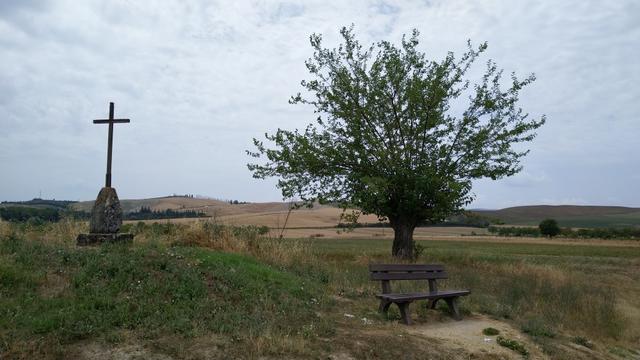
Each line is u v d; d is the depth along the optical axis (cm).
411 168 1723
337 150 1764
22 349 525
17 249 872
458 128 1762
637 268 2553
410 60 1777
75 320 601
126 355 548
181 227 1430
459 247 4297
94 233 1121
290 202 1822
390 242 4197
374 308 935
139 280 773
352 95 1783
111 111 1199
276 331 665
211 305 731
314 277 1154
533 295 1242
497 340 809
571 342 911
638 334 1133
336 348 645
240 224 1492
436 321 912
